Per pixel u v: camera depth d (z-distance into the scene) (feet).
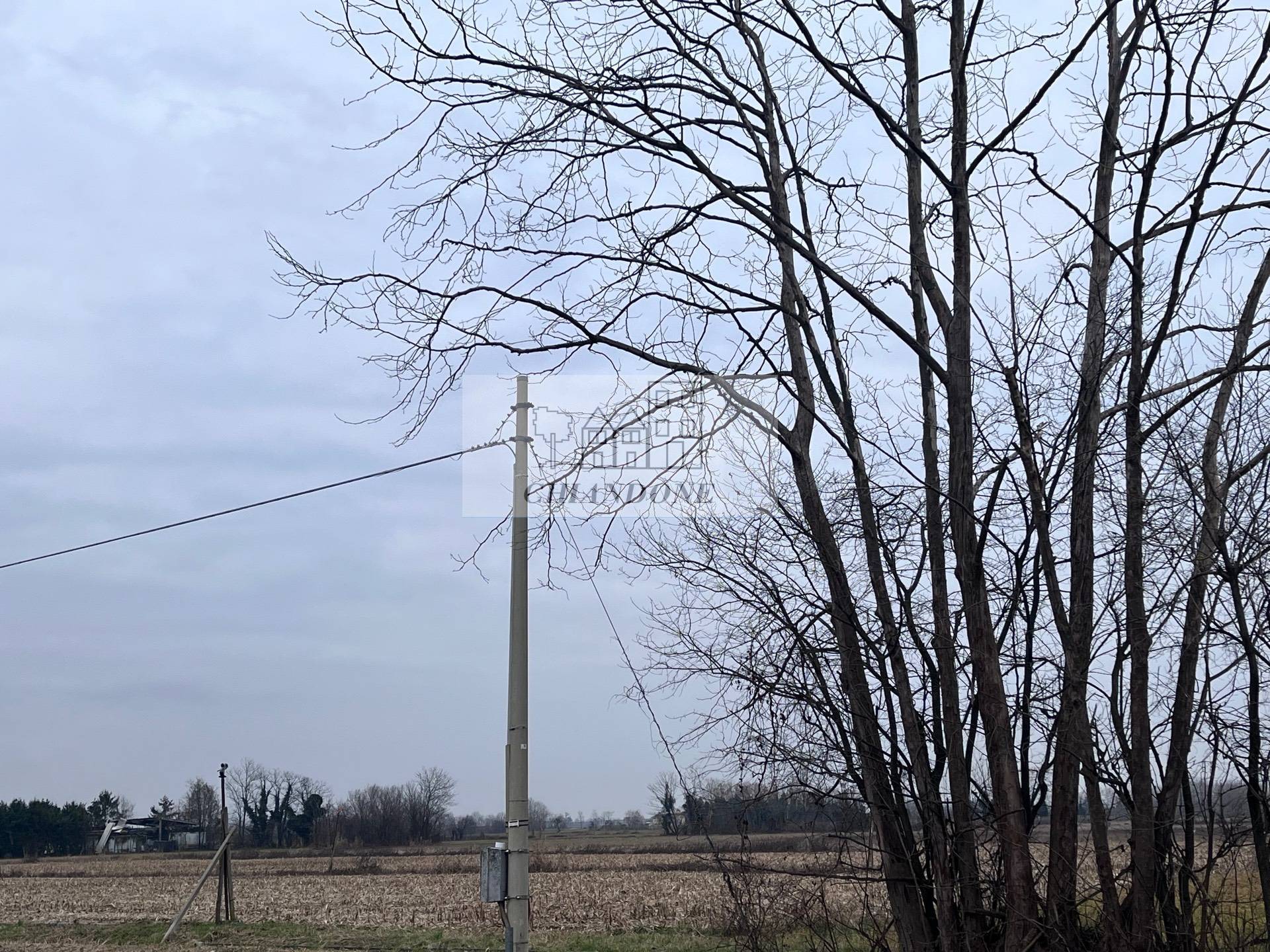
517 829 42.47
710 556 32.81
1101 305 32.45
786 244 33.32
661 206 34.40
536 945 74.64
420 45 31.50
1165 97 29.84
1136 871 30.25
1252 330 31.73
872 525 33.14
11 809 327.67
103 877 180.34
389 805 338.34
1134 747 30.78
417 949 76.18
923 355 31.48
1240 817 31.53
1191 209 30.42
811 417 34.60
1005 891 29.68
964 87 32.65
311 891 135.13
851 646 32.12
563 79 32.04
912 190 34.40
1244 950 30.37
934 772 32.14
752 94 35.14
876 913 32.30
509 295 33.01
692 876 134.62
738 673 32.14
